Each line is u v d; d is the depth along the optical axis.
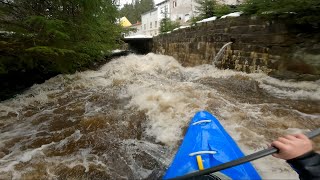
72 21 6.95
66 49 6.50
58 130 4.65
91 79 9.08
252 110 4.98
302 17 5.51
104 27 9.41
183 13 30.39
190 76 9.14
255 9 7.14
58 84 8.24
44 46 5.73
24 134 4.53
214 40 9.72
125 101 6.16
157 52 19.34
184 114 4.85
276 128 4.19
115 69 11.29
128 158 3.60
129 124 4.72
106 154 3.73
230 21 8.46
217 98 5.72
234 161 1.49
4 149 3.96
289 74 6.26
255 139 3.83
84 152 3.80
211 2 13.88
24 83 7.96
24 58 6.54
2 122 5.12
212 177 2.34
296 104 5.16
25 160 3.59
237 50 8.17
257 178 2.47
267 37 6.81
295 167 1.05
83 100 6.49
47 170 3.32
